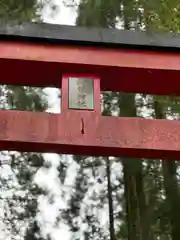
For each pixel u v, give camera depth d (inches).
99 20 311.1
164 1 269.9
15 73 149.5
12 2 293.0
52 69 148.4
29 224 361.7
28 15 297.7
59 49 149.2
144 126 142.3
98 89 146.9
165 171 292.8
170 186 286.8
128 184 289.4
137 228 275.6
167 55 154.3
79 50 150.2
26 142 134.5
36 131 136.2
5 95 309.6
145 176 300.0
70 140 136.6
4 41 147.9
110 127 140.4
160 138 141.4
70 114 140.5
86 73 150.0
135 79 153.8
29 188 352.5
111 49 152.6
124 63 149.9
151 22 268.1
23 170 341.7
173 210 279.1
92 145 137.0
